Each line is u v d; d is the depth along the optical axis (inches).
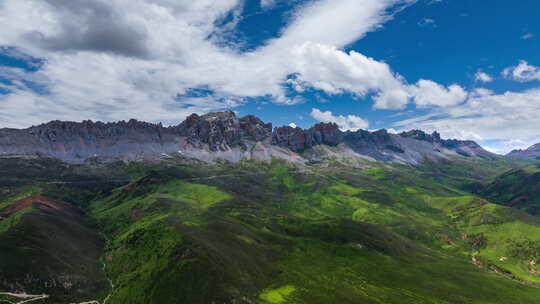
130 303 7465.6
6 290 6943.9
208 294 7534.5
